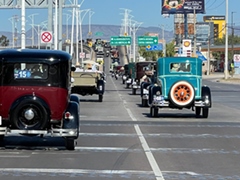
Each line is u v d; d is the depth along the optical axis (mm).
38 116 15594
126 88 68875
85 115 29297
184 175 12836
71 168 13617
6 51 16078
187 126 24062
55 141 18406
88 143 18188
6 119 15688
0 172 12992
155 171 13289
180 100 27125
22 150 16438
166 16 124875
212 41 171750
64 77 15891
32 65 15828
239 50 159750
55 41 48531
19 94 15672
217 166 14148
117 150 16703
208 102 27438
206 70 147250
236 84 81750
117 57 198000
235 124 25094
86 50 141875
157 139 19469
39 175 12680
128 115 29641
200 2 109625
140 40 118188
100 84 41281
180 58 27672
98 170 13383
